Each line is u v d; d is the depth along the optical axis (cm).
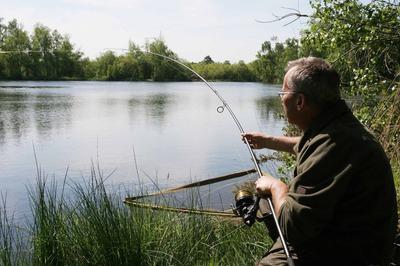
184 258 432
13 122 2103
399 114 489
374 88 557
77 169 1158
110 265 394
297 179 233
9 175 1083
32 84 6322
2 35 7394
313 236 228
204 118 2450
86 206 425
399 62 579
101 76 7962
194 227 472
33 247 418
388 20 550
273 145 353
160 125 2133
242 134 362
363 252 231
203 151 1441
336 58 627
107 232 402
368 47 569
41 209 423
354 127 235
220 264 431
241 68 8706
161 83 7450
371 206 228
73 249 406
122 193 815
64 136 1730
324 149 229
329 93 240
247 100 3838
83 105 3125
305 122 249
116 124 2144
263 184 261
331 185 224
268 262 266
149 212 470
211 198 752
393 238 239
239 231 484
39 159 1284
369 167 226
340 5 562
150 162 1262
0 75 7419
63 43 7662
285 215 233
